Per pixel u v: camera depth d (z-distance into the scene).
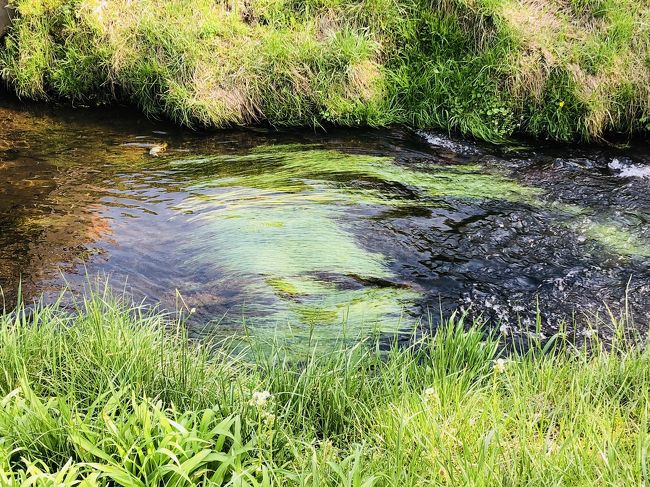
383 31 8.52
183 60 8.05
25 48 8.38
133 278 5.03
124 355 3.50
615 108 7.96
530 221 6.09
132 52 8.19
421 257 5.46
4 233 5.55
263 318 4.58
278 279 4.97
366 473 2.83
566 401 3.41
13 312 4.18
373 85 8.18
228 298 4.80
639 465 2.75
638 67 8.05
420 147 7.75
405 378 3.60
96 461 2.78
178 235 5.61
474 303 4.93
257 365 3.84
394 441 3.05
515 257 5.55
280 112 8.15
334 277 5.06
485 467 2.79
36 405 2.92
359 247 5.47
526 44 8.12
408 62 8.45
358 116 8.12
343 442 3.23
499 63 8.08
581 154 7.64
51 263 5.17
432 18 8.42
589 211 6.32
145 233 5.64
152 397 3.35
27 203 6.07
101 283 4.94
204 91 7.95
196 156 7.25
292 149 7.51
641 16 8.48
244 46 8.27
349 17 8.57
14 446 2.85
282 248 5.32
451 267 5.36
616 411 3.31
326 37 8.45
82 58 8.33
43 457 2.86
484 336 4.60
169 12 8.48
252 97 8.09
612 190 6.75
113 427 2.74
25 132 7.68
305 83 8.11
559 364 3.85
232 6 8.70
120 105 8.58
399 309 4.77
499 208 6.31
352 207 6.10
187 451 2.74
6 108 8.30
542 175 7.09
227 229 5.57
